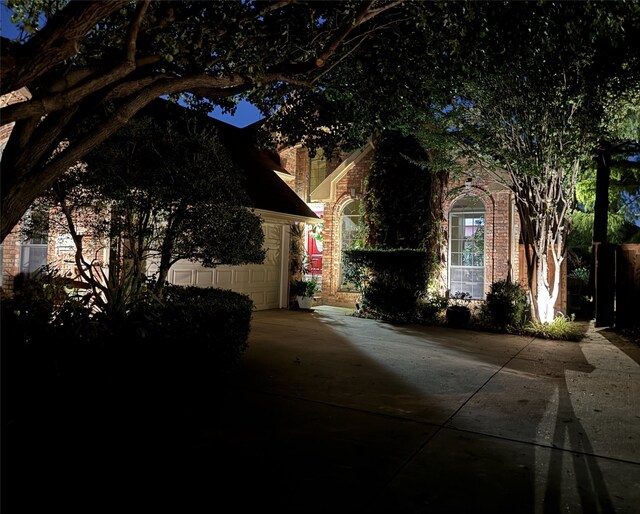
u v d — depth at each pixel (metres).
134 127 6.22
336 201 15.54
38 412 3.78
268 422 4.46
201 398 5.14
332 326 10.49
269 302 13.09
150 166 6.23
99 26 5.61
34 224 6.72
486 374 6.57
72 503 2.93
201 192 6.13
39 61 3.55
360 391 5.59
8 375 3.59
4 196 4.00
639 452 3.96
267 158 15.88
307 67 5.87
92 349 4.12
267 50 5.59
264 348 7.86
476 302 13.46
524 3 5.57
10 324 3.69
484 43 5.91
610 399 5.49
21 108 3.78
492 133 10.56
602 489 3.29
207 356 5.29
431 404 5.16
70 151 4.27
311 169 17.42
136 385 4.58
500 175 12.09
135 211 6.32
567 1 5.43
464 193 13.68
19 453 3.58
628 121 11.89
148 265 9.63
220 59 5.47
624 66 8.62
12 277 9.31
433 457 3.76
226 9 5.13
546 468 3.61
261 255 7.14
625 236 19.22
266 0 5.52
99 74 4.15
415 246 12.99
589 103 9.28
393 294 11.49
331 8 6.10
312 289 13.50
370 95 7.44
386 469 3.52
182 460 3.59
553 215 10.77
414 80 7.11
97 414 4.23
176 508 2.91
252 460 3.62
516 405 5.20
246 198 6.98
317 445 3.94
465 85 9.45
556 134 9.74
